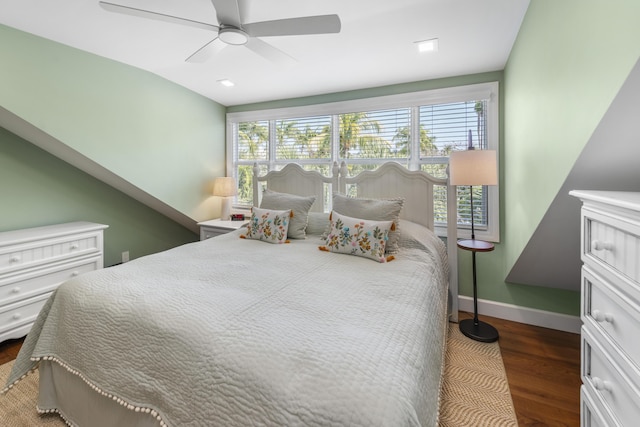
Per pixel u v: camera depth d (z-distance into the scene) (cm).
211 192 386
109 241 325
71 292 147
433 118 302
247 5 178
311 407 78
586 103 114
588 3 111
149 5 181
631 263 81
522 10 186
